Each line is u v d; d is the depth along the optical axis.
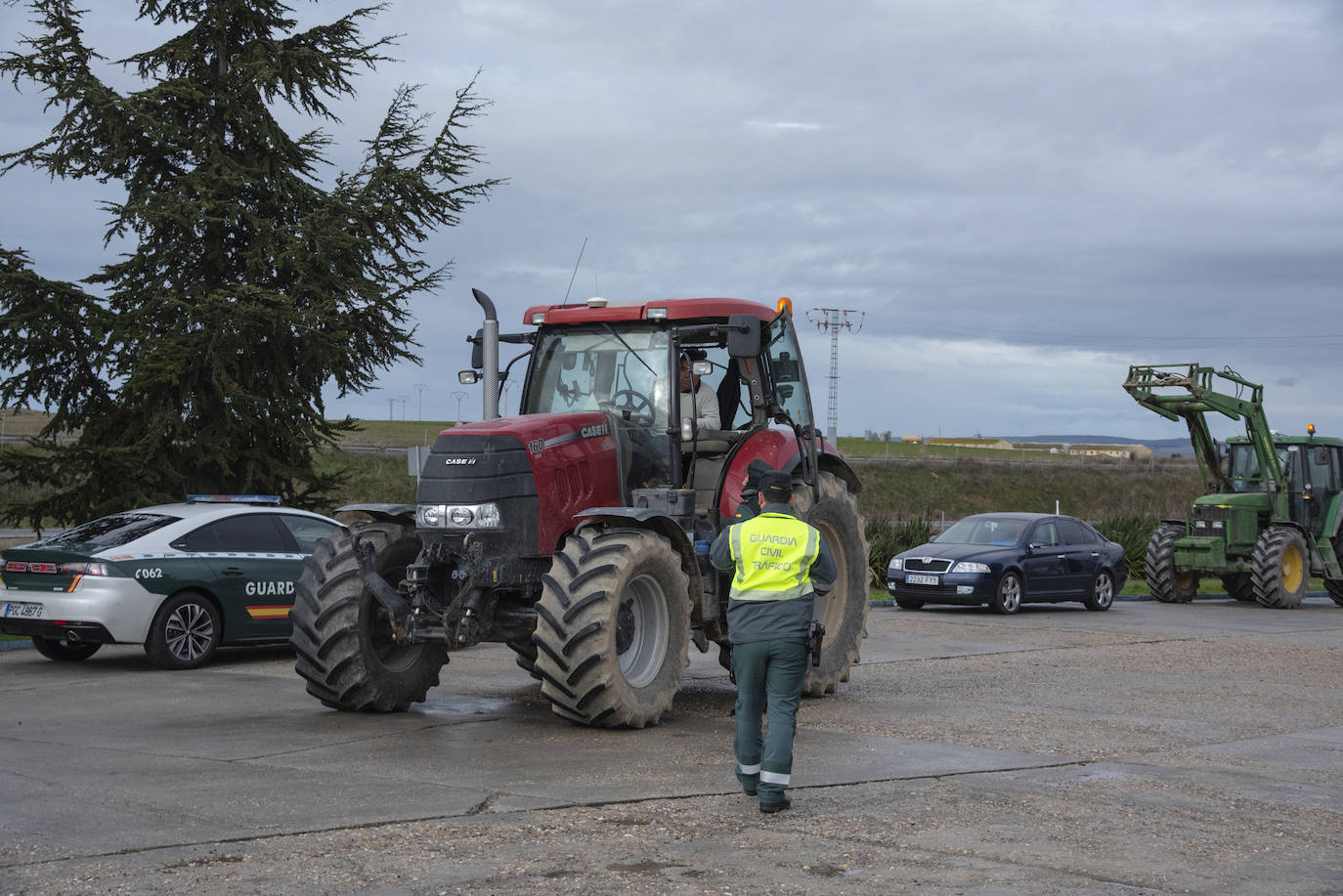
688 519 9.26
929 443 104.88
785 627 6.28
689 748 7.74
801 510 9.84
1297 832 5.84
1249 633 16.58
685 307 9.47
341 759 7.34
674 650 8.75
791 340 10.52
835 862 5.16
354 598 8.90
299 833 5.55
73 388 15.75
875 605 20.28
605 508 8.60
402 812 5.96
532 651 10.11
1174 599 22.94
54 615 11.49
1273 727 8.95
